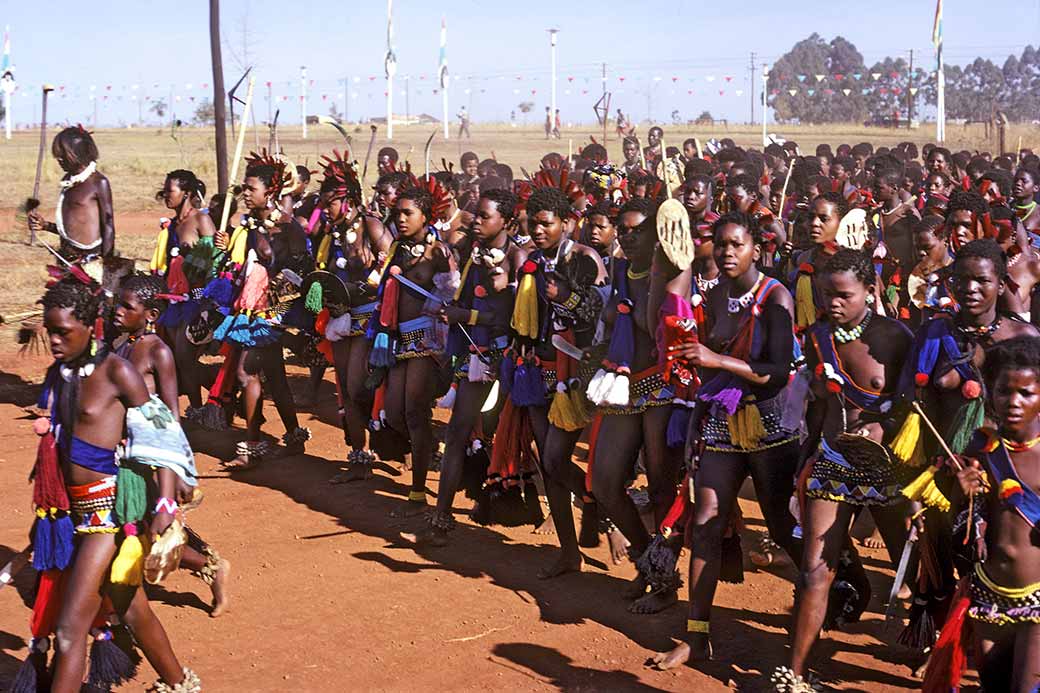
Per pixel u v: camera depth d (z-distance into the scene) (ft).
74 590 16.05
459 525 26.86
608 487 21.72
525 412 24.58
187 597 22.25
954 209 26.40
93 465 16.15
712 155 52.16
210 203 33.63
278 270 31.73
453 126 213.87
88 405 16.08
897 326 17.40
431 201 26.63
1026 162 51.03
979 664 15.99
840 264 17.28
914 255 29.37
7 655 19.43
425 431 27.07
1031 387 14.66
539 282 23.29
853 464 17.31
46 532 16.38
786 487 19.30
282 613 21.56
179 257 31.27
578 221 27.50
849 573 19.58
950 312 18.06
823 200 24.43
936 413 17.42
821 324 17.90
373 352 26.89
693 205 27.94
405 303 26.76
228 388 30.25
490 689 18.60
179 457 16.43
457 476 25.20
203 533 25.98
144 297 19.31
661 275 19.71
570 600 22.38
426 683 18.81
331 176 30.09
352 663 19.52
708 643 19.51
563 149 135.13
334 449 32.91
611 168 31.65
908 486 16.67
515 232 26.21
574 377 22.77
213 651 19.88
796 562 19.88
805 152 139.13
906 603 21.75
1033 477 14.98
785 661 19.53
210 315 30.81
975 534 15.48
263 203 30.07
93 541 16.20
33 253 59.93
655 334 19.98
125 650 18.84
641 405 21.21
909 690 18.45
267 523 26.71
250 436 30.63
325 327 29.96
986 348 17.38
